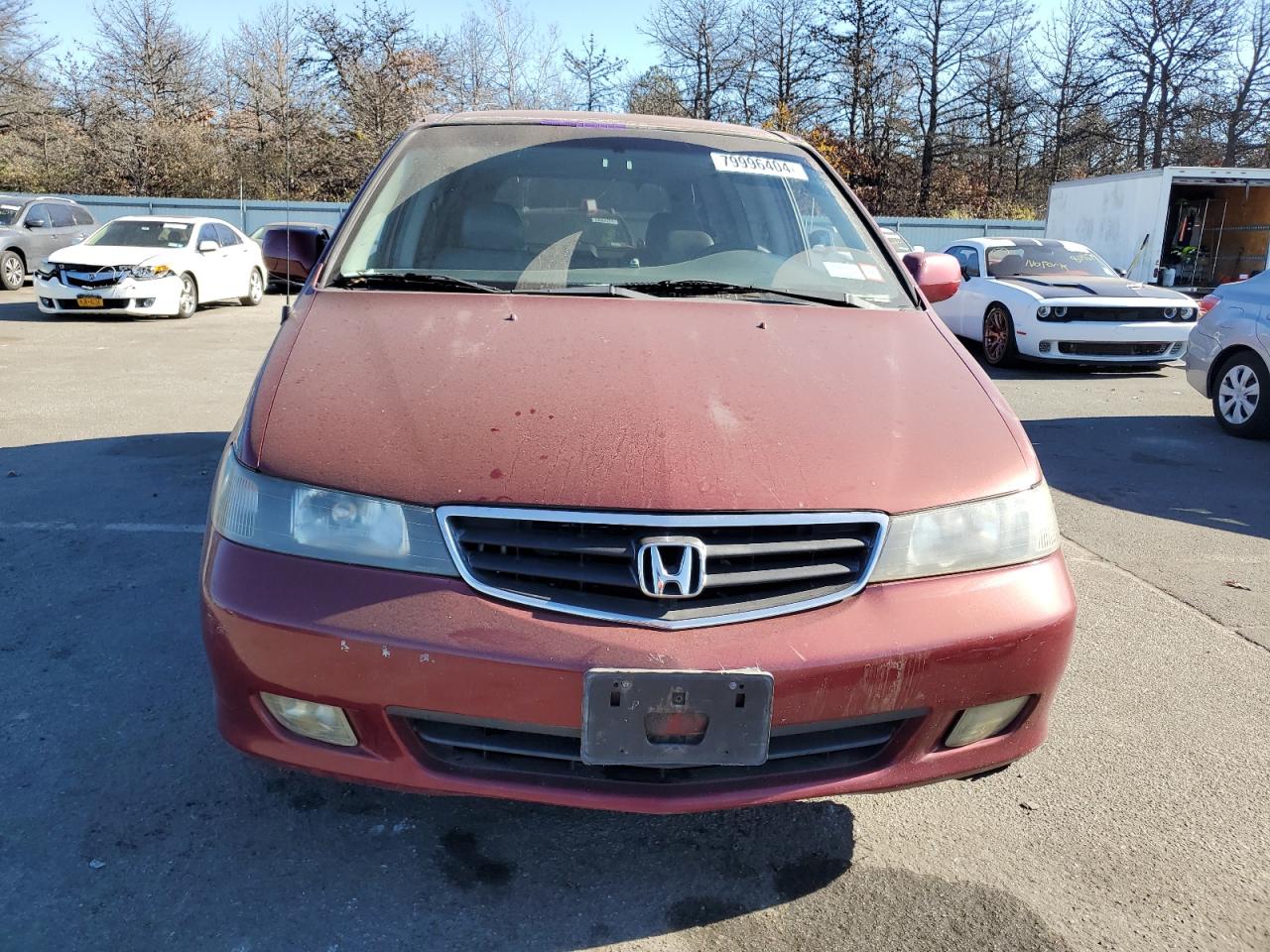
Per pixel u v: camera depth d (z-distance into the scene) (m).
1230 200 17.94
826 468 2.04
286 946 1.98
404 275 2.83
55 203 16.78
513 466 1.97
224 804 2.45
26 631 3.37
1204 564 4.55
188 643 3.32
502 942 2.02
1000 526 2.10
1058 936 2.09
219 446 6.00
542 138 3.38
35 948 1.95
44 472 5.31
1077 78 38.75
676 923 2.10
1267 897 2.23
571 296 2.73
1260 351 7.07
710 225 3.19
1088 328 9.77
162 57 37.91
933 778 2.03
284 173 34.28
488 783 1.92
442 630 1.85
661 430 2.07
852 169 37.75
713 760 1.85
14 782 2.50
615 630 1.85
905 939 2.06
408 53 36.34
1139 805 2.59
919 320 2.82
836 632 1.90
